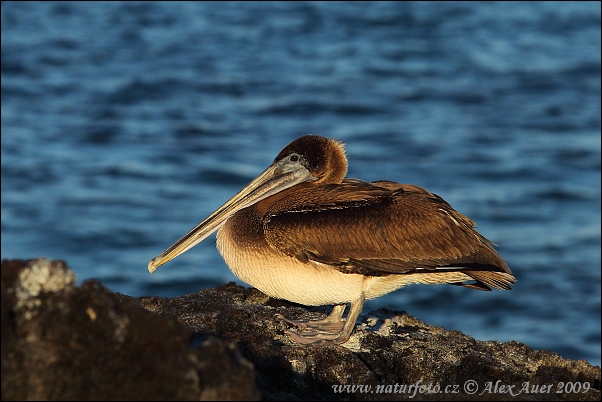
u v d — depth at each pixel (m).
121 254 24.95
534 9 67.25
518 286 23.72
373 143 36.22
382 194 9.13
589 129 39.03
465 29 60.84
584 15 65.44
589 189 31.27
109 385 5.74
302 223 8.84
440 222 8.91
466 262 8.83
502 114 41.44
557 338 20.91
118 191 30.02
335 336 8.55
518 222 28.25
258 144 35.81
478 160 34.28
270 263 8.90
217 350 6.04
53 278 5.95
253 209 9.45
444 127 38.94
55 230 26.39
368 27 61.09
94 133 36.50
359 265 8.73
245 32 59.06
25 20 59.69
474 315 22.20
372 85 46.25
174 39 56.53
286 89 45.09
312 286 8.88
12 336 5.75
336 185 9.36
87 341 5.79
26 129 36.78
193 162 33.25
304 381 7.50
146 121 38.69
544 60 52.34
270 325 8.63
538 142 36.88
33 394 5.67
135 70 47.69
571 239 26.97
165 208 28.55
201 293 9.55
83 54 51.03
